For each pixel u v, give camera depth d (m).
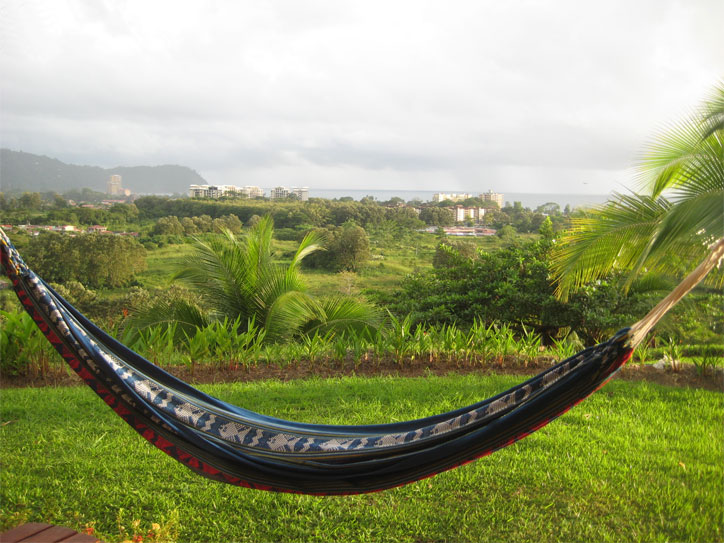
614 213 5.52
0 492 3.01
